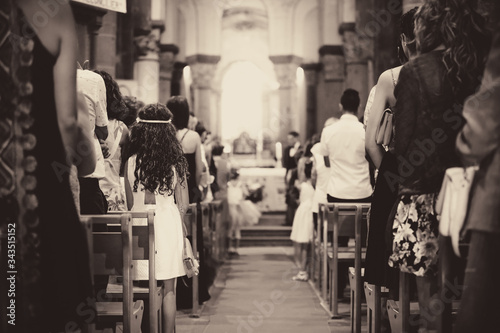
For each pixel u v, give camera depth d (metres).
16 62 3.31
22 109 3.31
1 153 3.32
